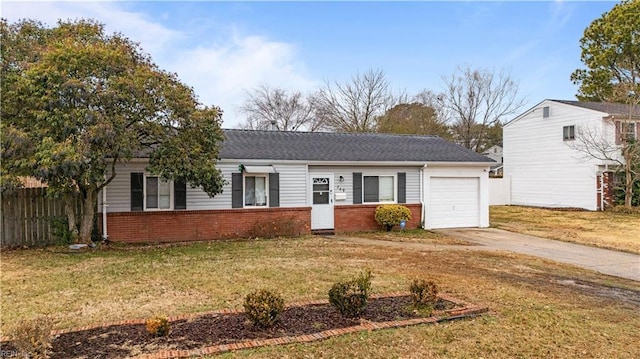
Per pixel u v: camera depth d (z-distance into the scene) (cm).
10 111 1118
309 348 486
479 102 4181
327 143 1850
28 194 1273
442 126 4159
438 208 1800
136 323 563
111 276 877
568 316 647
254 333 524
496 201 2983
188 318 582
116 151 1094
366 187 1714
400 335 532
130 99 1114
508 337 547
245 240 1423
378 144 1934
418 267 1001
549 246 1392
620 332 586
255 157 1533
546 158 2742
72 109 1059
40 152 997
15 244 1255
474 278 896
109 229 1354
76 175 1079
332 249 1245
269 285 805
